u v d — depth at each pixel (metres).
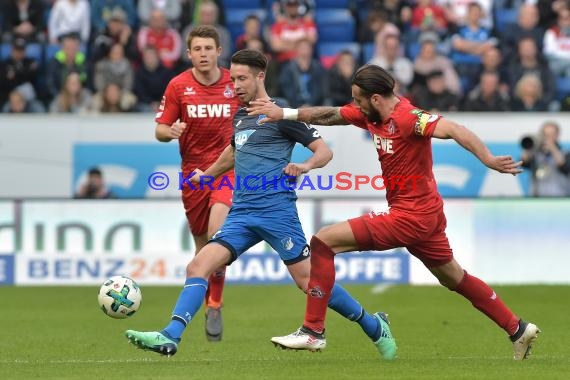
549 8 69.69
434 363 29.34
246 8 73.38
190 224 37.47
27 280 56.22
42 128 59.47
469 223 55.47
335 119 29.16
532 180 58.38
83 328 41.19
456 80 65.00
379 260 55.53
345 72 63.16
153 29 66.62
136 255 55.97
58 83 65.62
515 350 29.95
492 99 62.69
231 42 71.38
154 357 32.59
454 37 68.44
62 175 59.44
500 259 55.34
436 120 27.30
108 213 56.12
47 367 29.30
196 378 26.23
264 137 29.70
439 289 53.41
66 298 51.16
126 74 64.12
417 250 28.91
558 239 55.19
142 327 41.50
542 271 55.28
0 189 59.56
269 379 25.91
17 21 70.75
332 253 28.70
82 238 56.09
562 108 64.25
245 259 55.81
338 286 29.77
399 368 28.08
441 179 58.34
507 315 29.77
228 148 31.28
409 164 28.05
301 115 29.12
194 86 35.66
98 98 63.16
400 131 27.73
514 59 65.56
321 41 71.88
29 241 56.22
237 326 41.28
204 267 28.78
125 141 59.22
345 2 73.12
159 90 64.31
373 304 48.25
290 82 62.91
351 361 30.00
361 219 28.61
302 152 56.72
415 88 62.88
